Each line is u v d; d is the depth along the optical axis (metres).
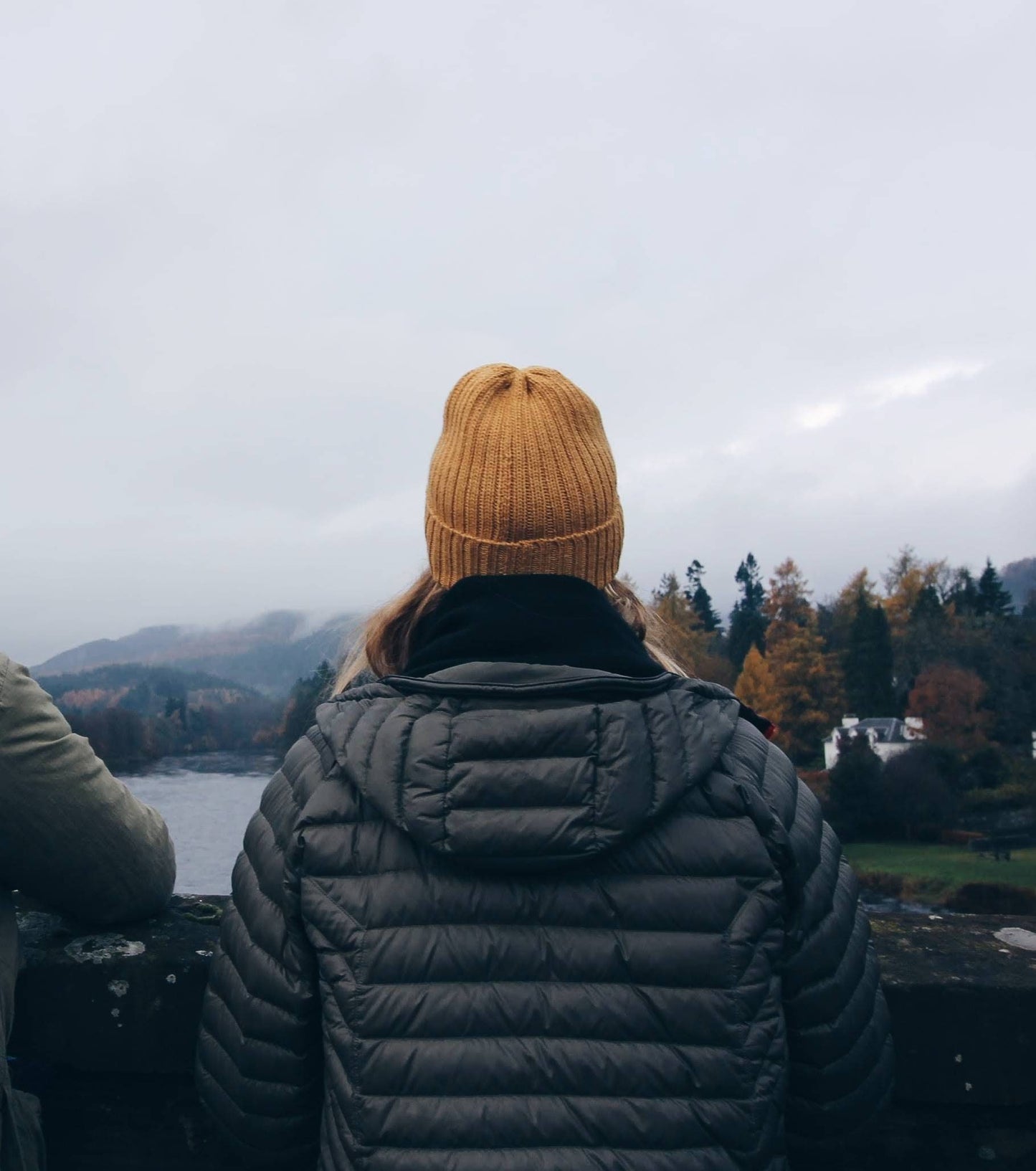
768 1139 1.08
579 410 1.32
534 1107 1.08
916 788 67.25
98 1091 1.75
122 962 1.68
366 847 1.17
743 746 1.24
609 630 1.24
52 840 1.42
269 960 1.24
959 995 1.58
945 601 92.75
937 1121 1.63
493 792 1.10
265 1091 1.25
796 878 1.17
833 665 84.19
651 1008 1.10
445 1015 1.11
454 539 1.30
